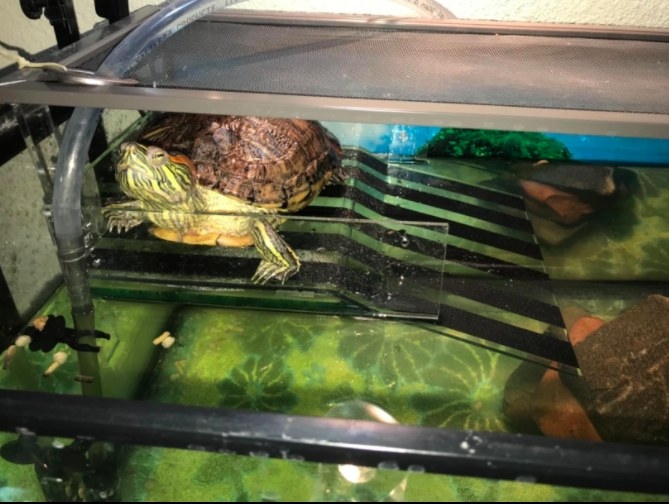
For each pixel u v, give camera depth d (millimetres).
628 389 400
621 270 513
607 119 308
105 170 528
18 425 253
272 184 463
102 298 459
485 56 388
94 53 366
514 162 626
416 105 312
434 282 475
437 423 392
